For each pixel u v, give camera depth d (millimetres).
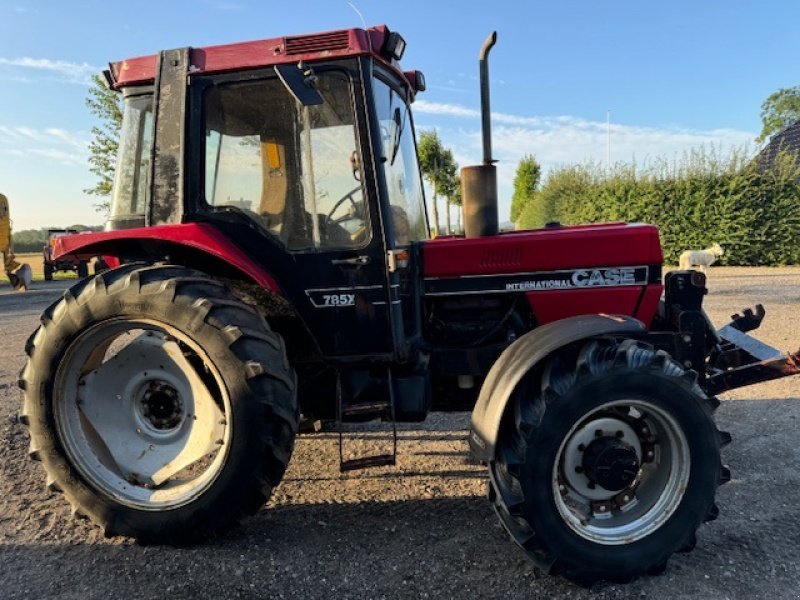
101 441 3037
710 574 2566
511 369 2629
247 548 2855
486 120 3338
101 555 2812
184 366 2938
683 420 2564
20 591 2523
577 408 2508
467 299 3451
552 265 3344
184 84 3082
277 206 3105
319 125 3043
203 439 2951
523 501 2498
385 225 3043
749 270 15305
